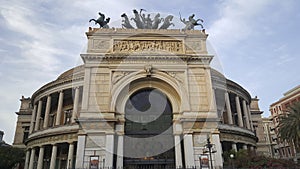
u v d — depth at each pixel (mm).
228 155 34750
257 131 70562
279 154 81250
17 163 53375
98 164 30141
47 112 50219
